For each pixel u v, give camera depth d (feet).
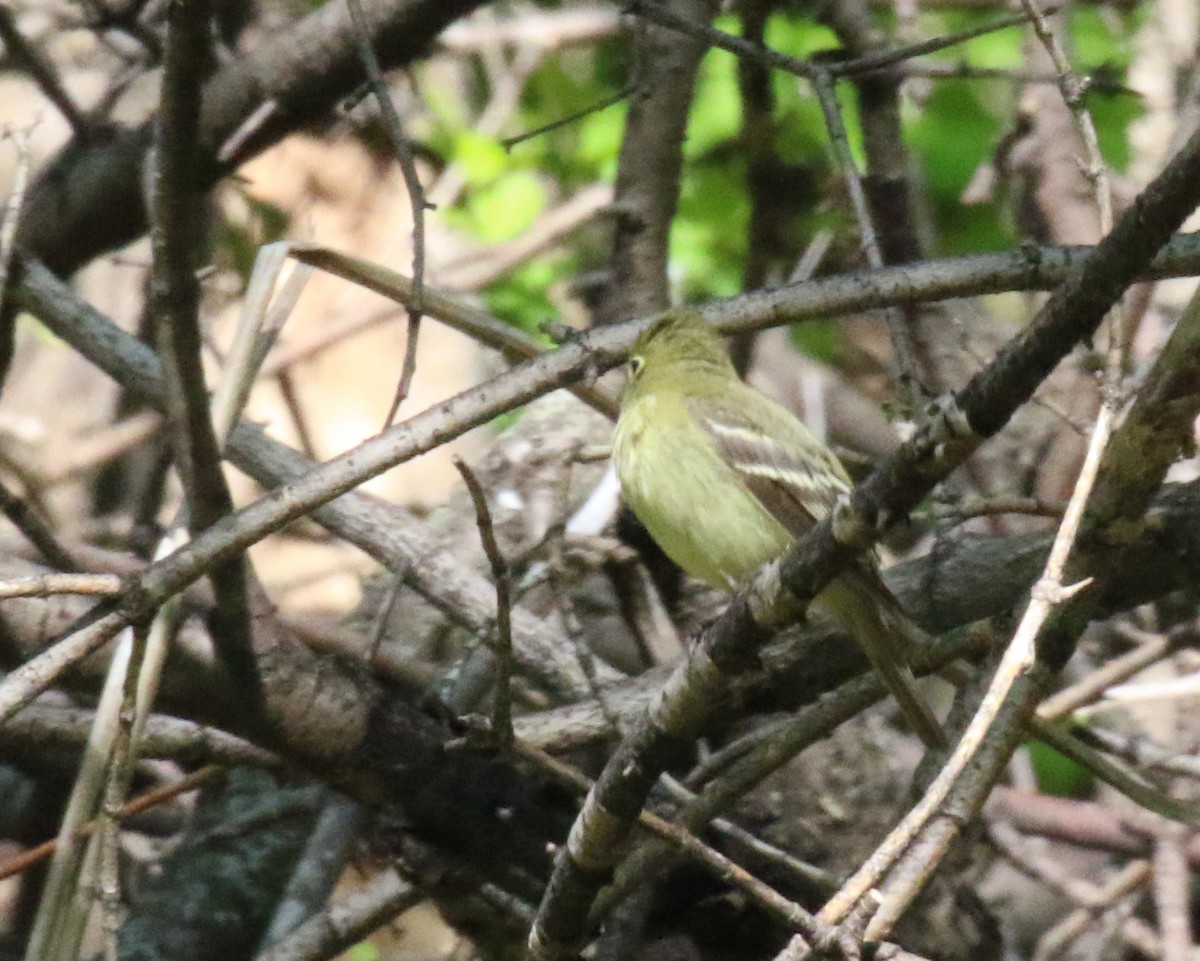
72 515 53.21
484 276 52.47
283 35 42.09
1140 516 22.77
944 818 22.97
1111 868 44.91
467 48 56.18
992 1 52.80
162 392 36.06
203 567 23.86
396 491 55.31
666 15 33.76
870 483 20.17
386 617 31.81
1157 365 21.34
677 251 51.03
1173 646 36.94
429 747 30.27
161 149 25.02
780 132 42.96
